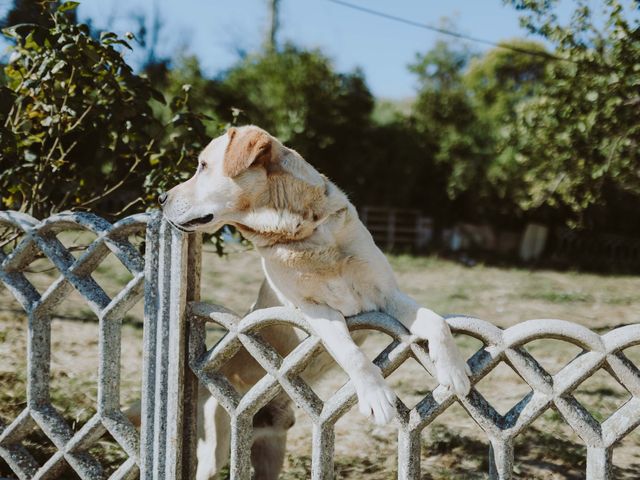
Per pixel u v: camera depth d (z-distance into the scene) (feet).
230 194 5.53
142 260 5.56
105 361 5.63
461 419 9.40
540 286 24.81
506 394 10.55
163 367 5.34
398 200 38.32
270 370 5.19
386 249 36.29
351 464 7.88
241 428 5.31
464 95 39.32
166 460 5.34
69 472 7.29
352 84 36.70
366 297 5.53
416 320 5.16
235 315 5.32
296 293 5.51
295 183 5.44
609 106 11.21
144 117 8.03
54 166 7.49
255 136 5.51
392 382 11.00
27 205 7.79
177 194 5.56
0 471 6.95
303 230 5.41
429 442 8.46
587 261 34.73
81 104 7.59
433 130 38.78
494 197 36.17
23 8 12.01
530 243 36.04
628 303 21.24
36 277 18.97
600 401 9.84
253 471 6.94
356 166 36.78
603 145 11.93
